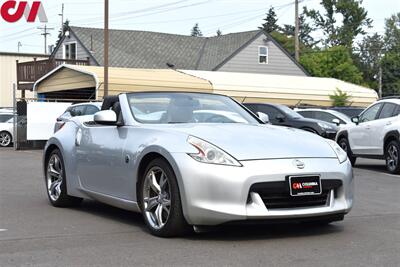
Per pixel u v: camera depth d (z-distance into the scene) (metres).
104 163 6.91
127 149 6.50
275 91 31.03
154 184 6.08
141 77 26.64
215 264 5.03
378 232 6.37
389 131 13.05
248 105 19.41
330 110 21.42
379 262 5.12
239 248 5.57
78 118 8.04
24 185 10.52
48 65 31.92
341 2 73.69
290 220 5.68
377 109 13.96
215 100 7.47
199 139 5.82
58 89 28.66
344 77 50.00
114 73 26.03
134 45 39.44
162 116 6.91
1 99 43.25
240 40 40.56
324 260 5.17
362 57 77.56
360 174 12.98
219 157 5.61
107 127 7.14
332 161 5.98
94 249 5.58
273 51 40.88
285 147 5.93
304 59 50.59
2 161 16.09
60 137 8.01
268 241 5.85
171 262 5.11
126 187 6.53
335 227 6.59
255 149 5.77
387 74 74.50
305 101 32.09
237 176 5.50
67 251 5.51
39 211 7.72
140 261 5.14
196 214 5.59
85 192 7.41
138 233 6.27
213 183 5.52
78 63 33.16
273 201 5.62
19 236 6.16
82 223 6.87
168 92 7.37
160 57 38.94
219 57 39.41
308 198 5.76
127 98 7.11
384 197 9.30
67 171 7.77
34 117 21.89
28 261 5.16
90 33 38.84
